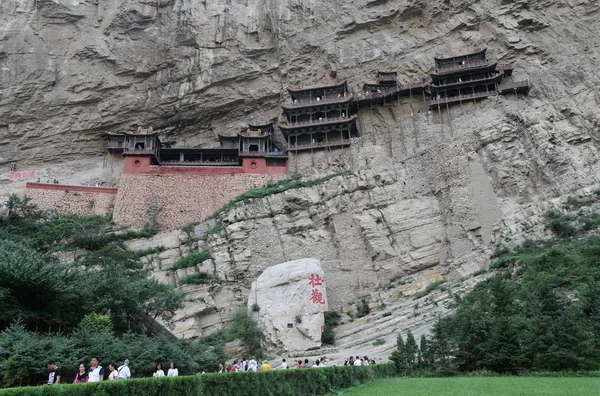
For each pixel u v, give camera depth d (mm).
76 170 59125
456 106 50438
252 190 50625
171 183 52906
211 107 61031
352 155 51875
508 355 21672
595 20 51969
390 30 59344
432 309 34875
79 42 62094
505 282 29094
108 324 24625
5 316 22516
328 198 47594
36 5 62375
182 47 62281
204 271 43906
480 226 42125
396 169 48750
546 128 44281
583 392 14602
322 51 60062
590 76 48719
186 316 39875
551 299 23547
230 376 14805
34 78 60031
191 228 48781
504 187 42969
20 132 59562
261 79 61500
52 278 24203
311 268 38531
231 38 62312
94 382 11359
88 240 45812
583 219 37031
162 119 61875
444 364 23484
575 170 41438
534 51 52094
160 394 12617
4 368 17656
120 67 61281
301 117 56812
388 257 43375
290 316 36406
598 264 29828
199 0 64125
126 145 55531
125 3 63000
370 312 39875
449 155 46625
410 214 45125
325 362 26688
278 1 62781
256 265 44781
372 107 55062
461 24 55719
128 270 38938
